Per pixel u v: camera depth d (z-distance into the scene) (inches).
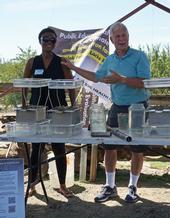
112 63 148.9
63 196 167.3
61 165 163.6
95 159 187.3
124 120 131.0
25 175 184.9
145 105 149.7
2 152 215.2
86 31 201.6
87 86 191.5
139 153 155.7
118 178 193.9
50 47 152.9
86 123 180.7
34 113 126.2
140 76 143.3
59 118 124.9
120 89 148.3
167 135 119.8
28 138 122.6
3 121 238.7
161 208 154.8
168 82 119.6
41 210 153.3
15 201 125.4
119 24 145.7
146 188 178.9
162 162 221.9
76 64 198.8
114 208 155.1
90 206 157.2
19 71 356.5
